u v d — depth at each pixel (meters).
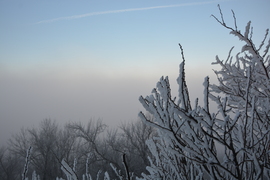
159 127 1.90
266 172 2.23
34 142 24.83
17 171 26.84
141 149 23.22
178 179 2.33
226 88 3.82
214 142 2.09
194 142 1.96
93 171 21.95
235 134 2.39
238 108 3.45
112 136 25.19
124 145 22.91
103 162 23.42
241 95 3.51
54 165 23.31
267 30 3.53
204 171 2.18
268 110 2.52
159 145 2.51
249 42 3.47
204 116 1.98
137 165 22.42
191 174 2.22
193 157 2.16
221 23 3.53
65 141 25.30
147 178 2.83
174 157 2.37
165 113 1.92
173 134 1.89
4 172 26.55
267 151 1.99
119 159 23.12
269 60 3.83
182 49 2.00
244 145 1.91
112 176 20.72
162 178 2.64
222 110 2.04
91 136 24.62
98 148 25.92
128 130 25.11
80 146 25.03
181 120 2.04
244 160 1.88
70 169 2.15
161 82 2.00
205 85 1.99
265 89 3.50
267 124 2.65
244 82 3.67
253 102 1.96
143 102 1.97
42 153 23.91
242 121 2.36
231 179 2.13
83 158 23.53
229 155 2.23
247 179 2.10
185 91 2.05
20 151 25.44
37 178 2.64
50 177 22.91
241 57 4.02
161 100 2.09
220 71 4.01
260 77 3.66
